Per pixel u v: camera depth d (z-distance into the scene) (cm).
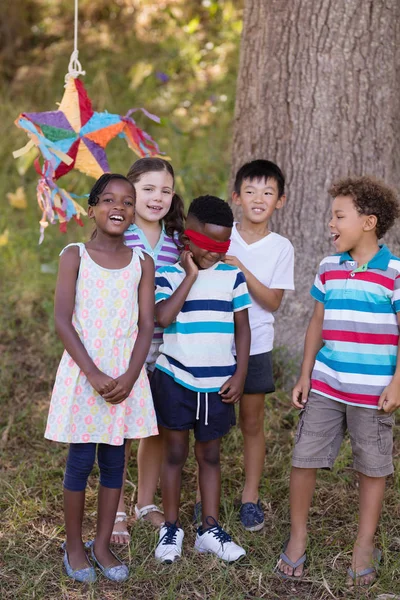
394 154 400
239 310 288
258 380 307
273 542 293
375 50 382
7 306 509
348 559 281
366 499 271
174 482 286
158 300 282
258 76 401
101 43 813
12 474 342
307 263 402
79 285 261
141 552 283
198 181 601
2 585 264
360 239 269
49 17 870
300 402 284
